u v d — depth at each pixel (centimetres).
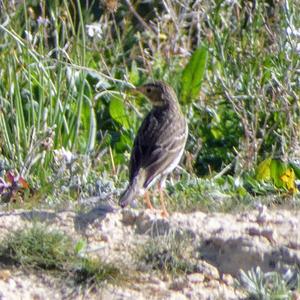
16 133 1349
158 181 1129
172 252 959
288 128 1427
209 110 1491
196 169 1427
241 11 1608
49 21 1525
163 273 945
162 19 1623
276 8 1512
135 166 1086
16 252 940
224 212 1073
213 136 1477
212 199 1165
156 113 1164
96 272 923
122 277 929
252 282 917
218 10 1568
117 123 1501
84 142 1430
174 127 1138
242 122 1420
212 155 1450
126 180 1314
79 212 1036
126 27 1689
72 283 920
